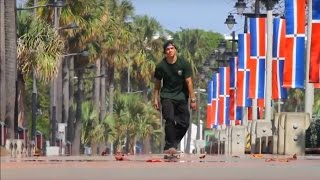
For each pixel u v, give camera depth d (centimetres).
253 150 7494
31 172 1341
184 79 2825
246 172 1470
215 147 12788
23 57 8119
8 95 6562
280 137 5703
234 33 10656
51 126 10988
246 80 8362
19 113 8075
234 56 10556
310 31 6053
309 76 5519
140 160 2603
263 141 6744
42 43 8131
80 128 13512
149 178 1219
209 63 14950
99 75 15450
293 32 6109
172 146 2820
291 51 6119
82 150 15538
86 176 1246
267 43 7450
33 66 8144
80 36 12006
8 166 1592
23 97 8175
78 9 11550
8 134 6538
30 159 2631
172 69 2803
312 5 5509
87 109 15275
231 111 10462
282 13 8244
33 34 8144
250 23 7756
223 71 11412
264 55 7725
